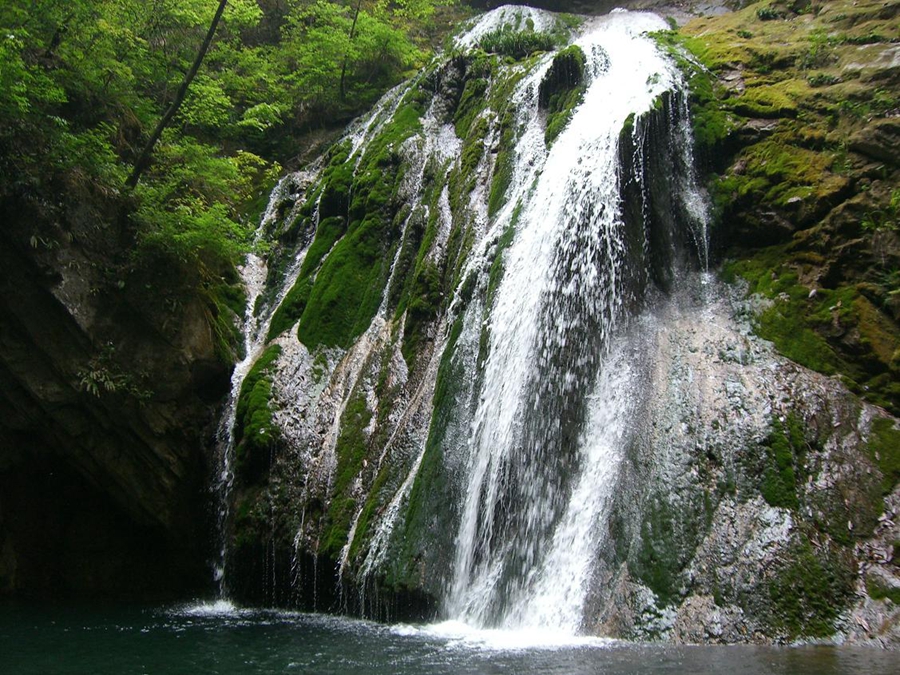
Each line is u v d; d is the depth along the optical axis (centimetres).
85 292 1287
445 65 1938
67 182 1284
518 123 1578
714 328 1089
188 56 2055
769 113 1238
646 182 1230
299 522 1236
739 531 845
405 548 1067
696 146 1266
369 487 1213
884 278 1024
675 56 1430
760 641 761
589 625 845
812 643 750
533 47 1902
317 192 1862
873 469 875
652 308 1154
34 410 1325
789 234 1130
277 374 1434
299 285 1645
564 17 2102
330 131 2308
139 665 779
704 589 816
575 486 984
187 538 1412
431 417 1225
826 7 1455
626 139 1234
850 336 1002
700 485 898
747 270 1147
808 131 1178
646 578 846
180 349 1395
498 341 1223
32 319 1256
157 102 1969
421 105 1888
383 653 784
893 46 1213
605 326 1116
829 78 1228
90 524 1503
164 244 1366
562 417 1062
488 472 1087
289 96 2339
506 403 1130
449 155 1702
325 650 824
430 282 1429
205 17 2017
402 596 1024
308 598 1191
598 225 1186
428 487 1119
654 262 1191
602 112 1381
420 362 1338
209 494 1410
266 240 1892
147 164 1631
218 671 738
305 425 1356
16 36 1344
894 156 1076
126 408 1341
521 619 922
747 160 1219
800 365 1002
